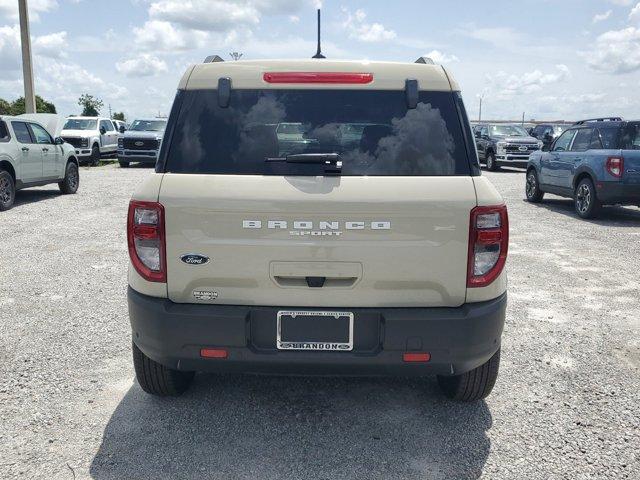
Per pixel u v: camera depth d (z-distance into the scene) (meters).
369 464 3.06
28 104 24.03
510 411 3.66
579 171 11.45
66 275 6.73
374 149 3.00
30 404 3.66
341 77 3.09
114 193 14.62
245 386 3.95
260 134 3.03
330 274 2.92
